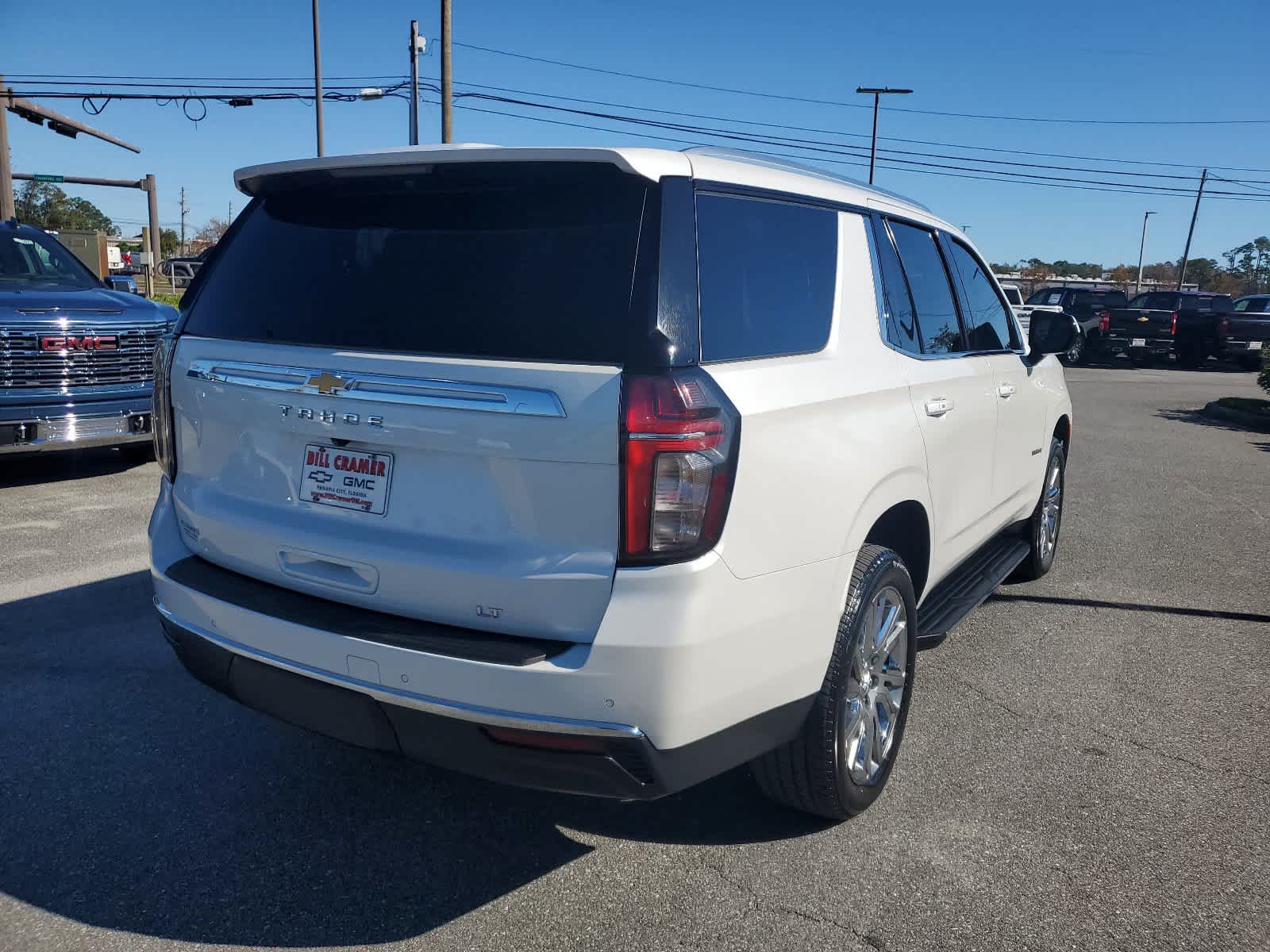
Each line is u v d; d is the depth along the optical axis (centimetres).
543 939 270
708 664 251
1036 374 529
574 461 242
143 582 554
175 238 10725
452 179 276
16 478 823
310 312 289
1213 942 275
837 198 344
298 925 274
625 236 253
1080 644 507
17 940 265
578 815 333
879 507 323
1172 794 356
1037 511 580
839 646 302
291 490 289
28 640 468
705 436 244
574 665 243
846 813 323
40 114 2550
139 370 809
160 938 268
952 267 438
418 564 260
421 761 268
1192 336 2544
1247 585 616
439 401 255
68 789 341
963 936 276
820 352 310
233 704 409
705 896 291
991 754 384
